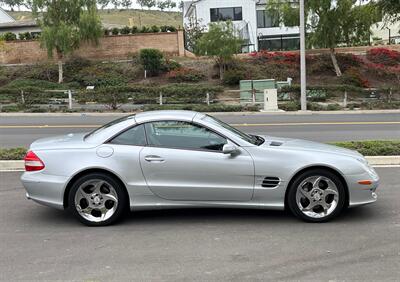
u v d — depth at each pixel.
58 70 38.28
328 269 4.66
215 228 5.97
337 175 6.05
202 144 6.14
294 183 6.04
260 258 4.96
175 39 42.62
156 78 37.12
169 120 6.22
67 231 5.93
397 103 26.08
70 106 25.88
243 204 6.09
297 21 35.88
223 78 35.69
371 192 6.12
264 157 6.02
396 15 17.64
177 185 6.02
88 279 4.49
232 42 35.75
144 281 4.42
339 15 35.03
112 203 6.10
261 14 53.09
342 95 28.28
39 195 6.09
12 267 4.80
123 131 6.20
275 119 20.45
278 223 6.12
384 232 5.74
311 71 37.78
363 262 4.83
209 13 52.12
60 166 6.04
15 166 9.62
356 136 14.53
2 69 38.75
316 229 5.88
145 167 6.02
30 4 37.25
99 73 37.38
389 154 10.03
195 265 4.79
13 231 5.95
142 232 5.86
